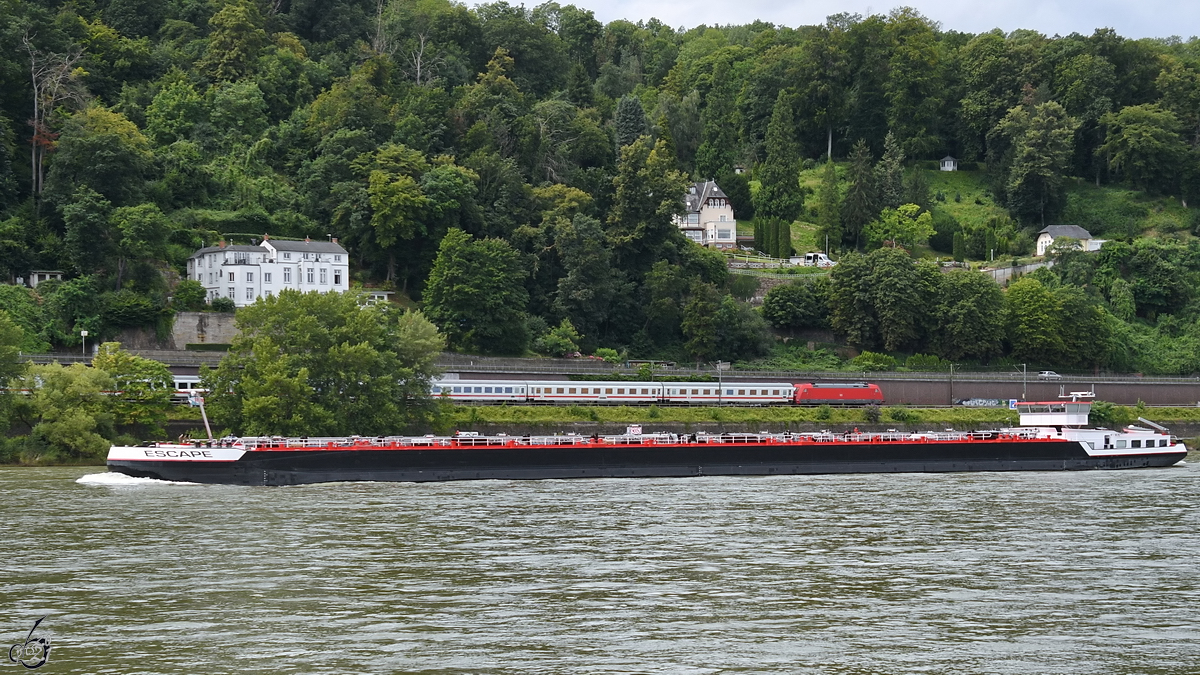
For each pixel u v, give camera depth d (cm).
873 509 10431
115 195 19062
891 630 6331
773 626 6406
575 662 5766
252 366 13475
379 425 13688
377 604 6831
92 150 19038
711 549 8438
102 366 13950
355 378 13675
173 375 14962
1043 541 8806
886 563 7975
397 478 12619
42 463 13138
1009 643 6106
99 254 17512
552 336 19350
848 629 6347
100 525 9275
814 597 7025
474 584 7319
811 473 13788
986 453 14162
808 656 5881
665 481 12850
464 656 5853
